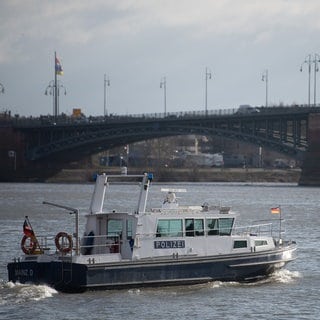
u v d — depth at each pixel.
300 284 148.12
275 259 148.88
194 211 144.38
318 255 186.75
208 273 143.00
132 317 124.31
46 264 136.62
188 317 124.88
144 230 140.12
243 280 146.12
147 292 137.88
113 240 141.25
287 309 130.50
